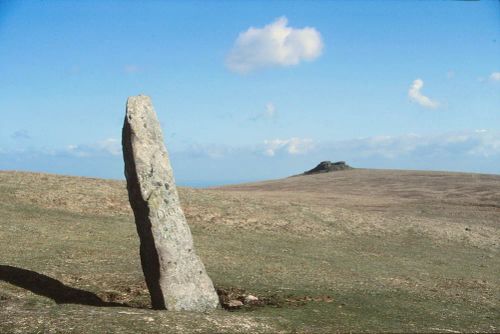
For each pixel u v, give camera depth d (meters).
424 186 88.00
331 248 33.41
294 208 44.91
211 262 24.70
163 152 16.05
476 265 31.53
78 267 20.86
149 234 15.40
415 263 30.41
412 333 13.91
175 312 14.38
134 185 15.66
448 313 17.39
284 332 13.32
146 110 16.11
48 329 12.08
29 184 39.81
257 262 25.83
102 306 15.44
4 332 11.77
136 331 12.36
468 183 89.19
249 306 16.62
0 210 32.12
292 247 32.31
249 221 38.78
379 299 18.94
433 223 45.38
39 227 28.94
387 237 39.34
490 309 18.88
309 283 21.34
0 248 22.86
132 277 19.98
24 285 16.92
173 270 15.38
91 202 37.81
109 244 26.94
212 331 12.86
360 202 65.81
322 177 110.69
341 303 17.52
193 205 41.19
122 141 16.22
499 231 44.84
